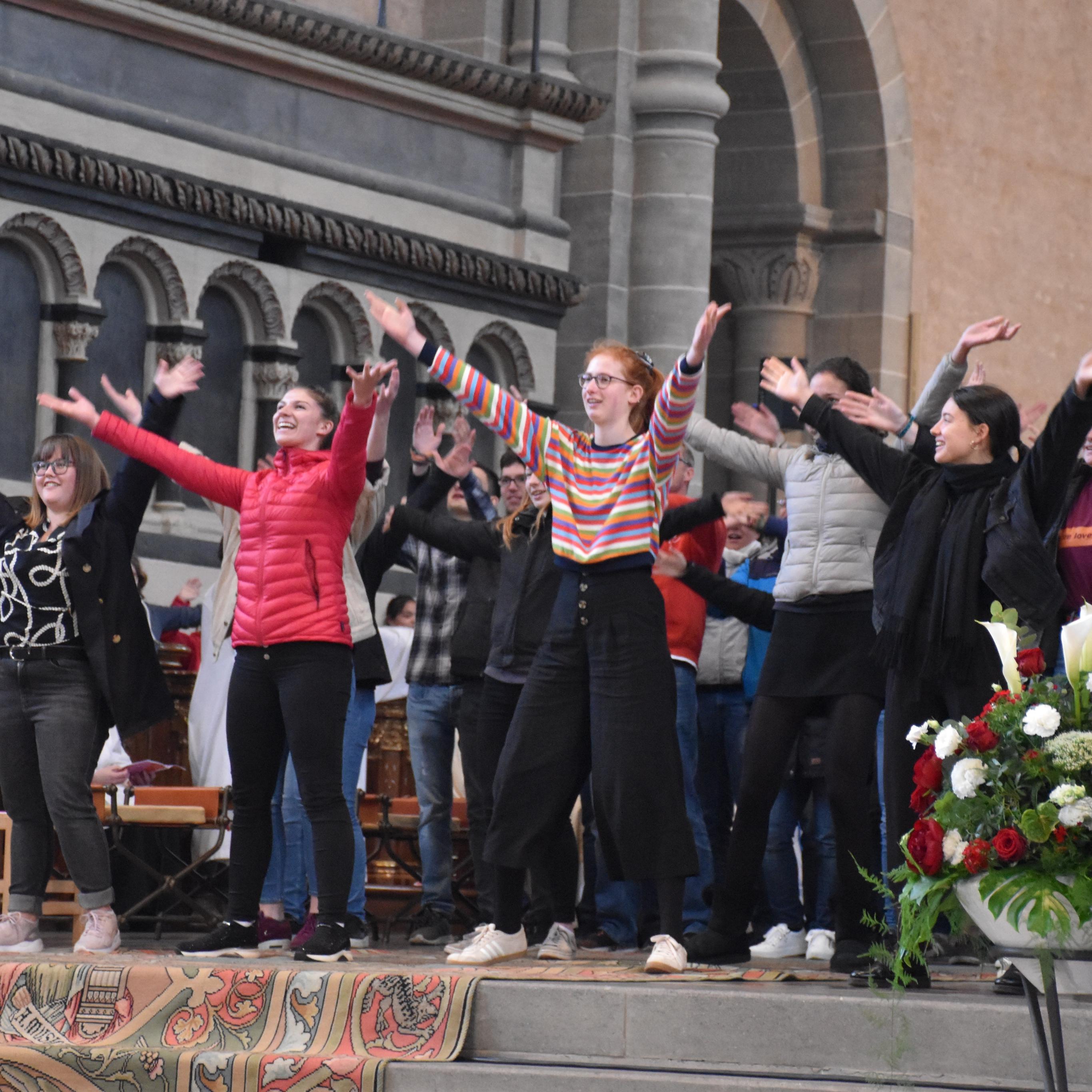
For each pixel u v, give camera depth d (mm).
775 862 13562
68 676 12055
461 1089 9492
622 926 13461
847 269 26922
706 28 23266
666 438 10680
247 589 11422
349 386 19906
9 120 16828
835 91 26719
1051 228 30391
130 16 17734
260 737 11469
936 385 11469
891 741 10219
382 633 16469
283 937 13062
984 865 7750
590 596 10672
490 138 21281
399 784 16547
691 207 23109
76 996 10469
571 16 23172
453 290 20531
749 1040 9391
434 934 14078
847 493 11062
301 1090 9672
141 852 15023
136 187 17625
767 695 11109
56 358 17766
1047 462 9773
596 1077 9273
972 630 10016
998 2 29203
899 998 8406
